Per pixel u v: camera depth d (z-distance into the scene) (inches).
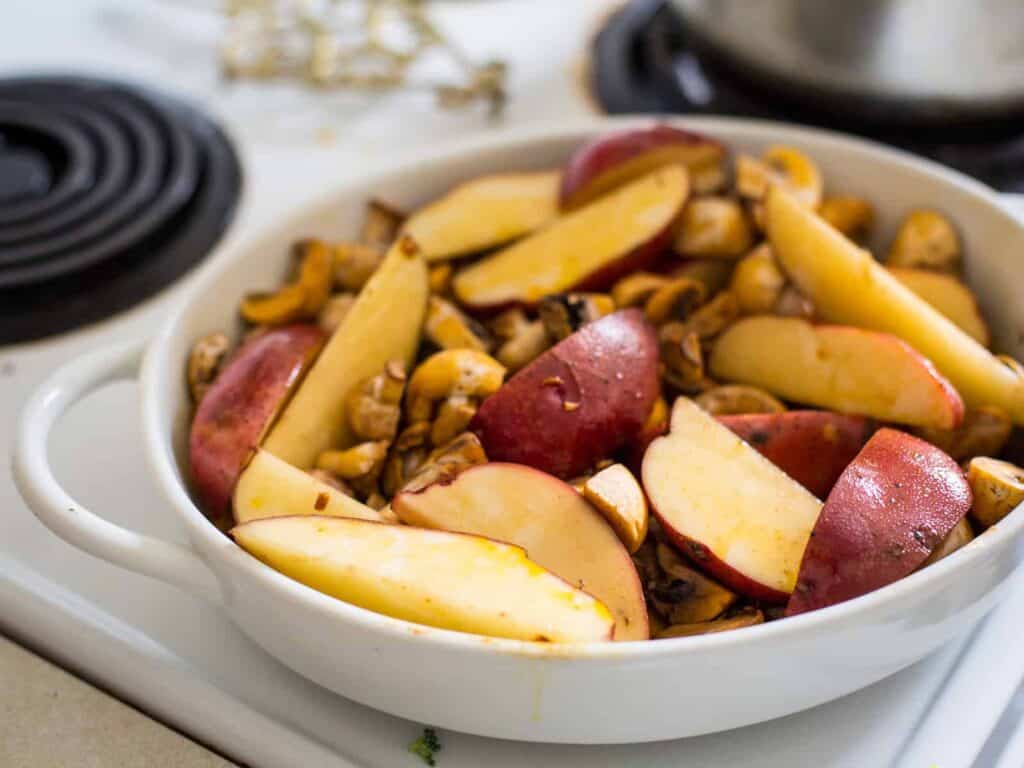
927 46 20.2
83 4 26.7
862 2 20.1
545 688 12.8
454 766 14.1
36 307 19.8
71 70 24.6
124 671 15.1
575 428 15.2
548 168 19.2
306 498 14.9
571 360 15.3
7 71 24.7
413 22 24.4
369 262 17.8
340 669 13.6
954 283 17.3
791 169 18.2
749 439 15.5
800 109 22.2
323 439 16.2
